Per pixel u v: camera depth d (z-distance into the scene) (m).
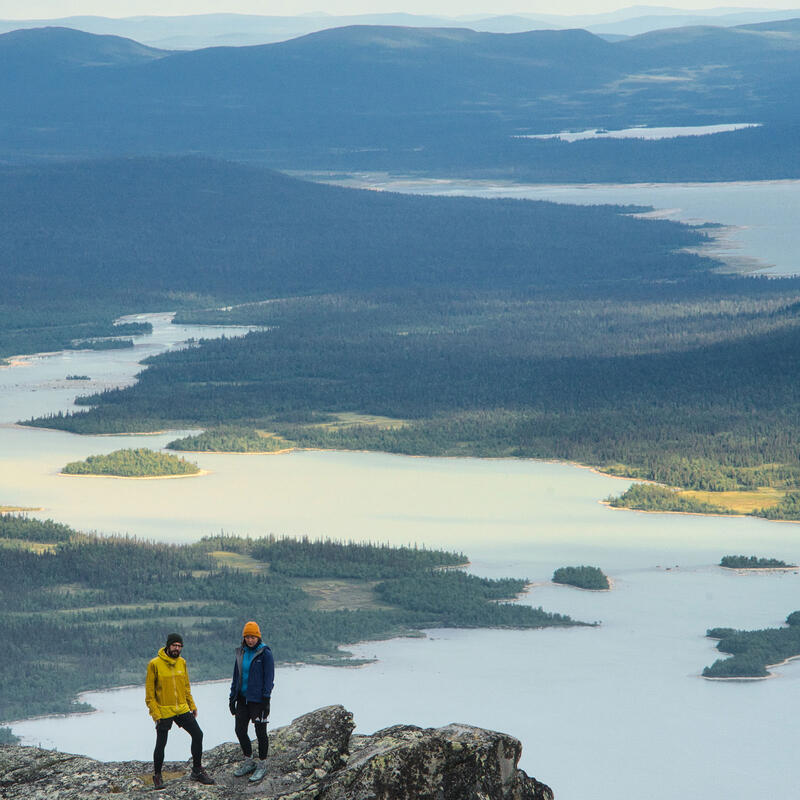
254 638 39.56
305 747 39.56
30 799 38.41
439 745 38.38
